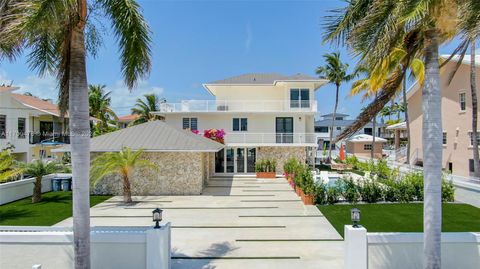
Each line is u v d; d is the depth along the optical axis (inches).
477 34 271.0
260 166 1138.7
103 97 1836.9
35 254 310.3
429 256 268.5
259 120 1294.3
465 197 655.8
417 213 569.9
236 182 1015.6
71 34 272.5
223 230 490.3
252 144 1206.3
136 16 298.4
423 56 296.5
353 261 299.7
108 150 763.4
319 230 484.7
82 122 273.3
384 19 246.4
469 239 301.7
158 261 304.0
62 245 310.7
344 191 679.7
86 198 273.7
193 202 703.7
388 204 649.0
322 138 2443.4
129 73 319.3
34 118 1267.2
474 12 256.8
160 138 822.5
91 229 346.9
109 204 685.9
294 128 1289.4
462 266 302.4
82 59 274.7
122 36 302.0
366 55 260.2
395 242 303.0
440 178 268.5
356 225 306.7
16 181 725.9
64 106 313.1
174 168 799.1
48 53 317.4
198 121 1299.2
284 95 1330.0
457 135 1029.8
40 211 606.2
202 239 446.6
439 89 270.2
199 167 799.1
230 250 401.1
